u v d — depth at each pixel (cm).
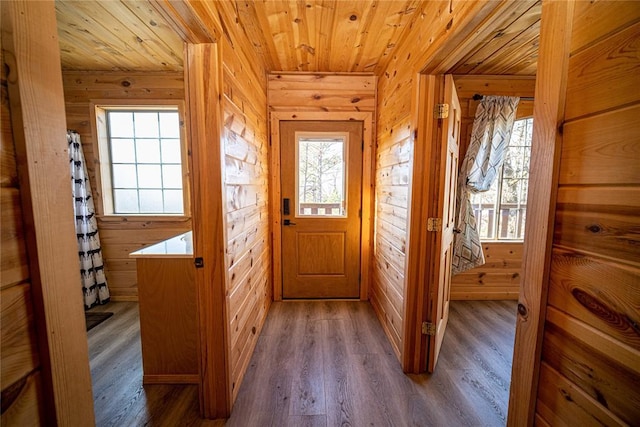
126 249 283
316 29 182
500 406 148
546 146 63
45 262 48
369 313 256
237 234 158
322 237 281
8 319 44
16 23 43
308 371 174
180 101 271
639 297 47
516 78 256
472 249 262
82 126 268
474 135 254
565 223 60
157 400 150
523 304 70
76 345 53
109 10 173
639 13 46
